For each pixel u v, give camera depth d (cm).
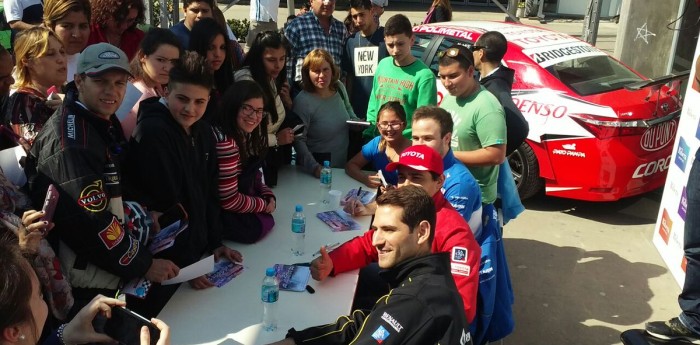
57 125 251
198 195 298
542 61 582
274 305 265
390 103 413
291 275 303
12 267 144
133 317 199
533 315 434
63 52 312
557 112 555
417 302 222
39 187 249
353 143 495
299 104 462
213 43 390
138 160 279
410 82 480
